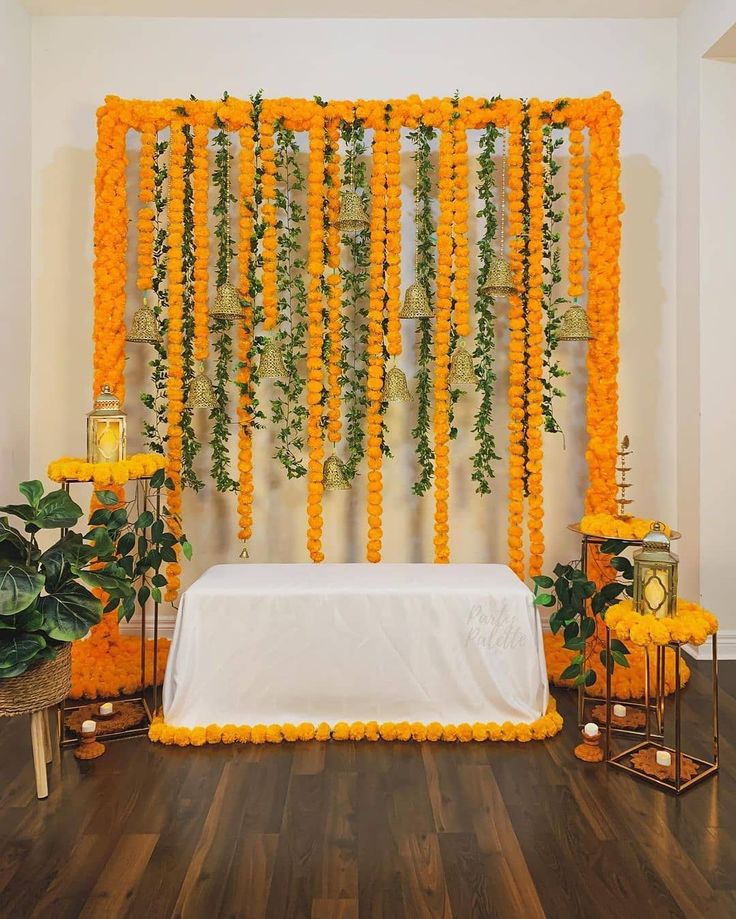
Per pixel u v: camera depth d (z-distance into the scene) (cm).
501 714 293
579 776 261
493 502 404
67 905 193
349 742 287
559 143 359
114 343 350
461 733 287
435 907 193
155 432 370
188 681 288
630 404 403
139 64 392
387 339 372
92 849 217
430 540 403
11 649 234
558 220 361
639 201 399
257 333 396
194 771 264
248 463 371
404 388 357
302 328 372
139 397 392
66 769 265
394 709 293
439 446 367
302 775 261
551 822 232
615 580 353
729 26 339
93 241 389
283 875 206
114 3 381
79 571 253
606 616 263
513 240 362
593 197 356
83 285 394
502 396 401
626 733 296
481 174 361
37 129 392
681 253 394
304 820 232
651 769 262
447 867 209
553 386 402
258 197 365
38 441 395
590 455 362
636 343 402
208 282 391
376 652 290
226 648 289
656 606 255
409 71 395
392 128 357
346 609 290
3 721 305
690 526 387
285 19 393
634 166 398
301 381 371
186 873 206
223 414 374
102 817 234
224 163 361
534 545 364
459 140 356
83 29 392
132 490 387
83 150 393
